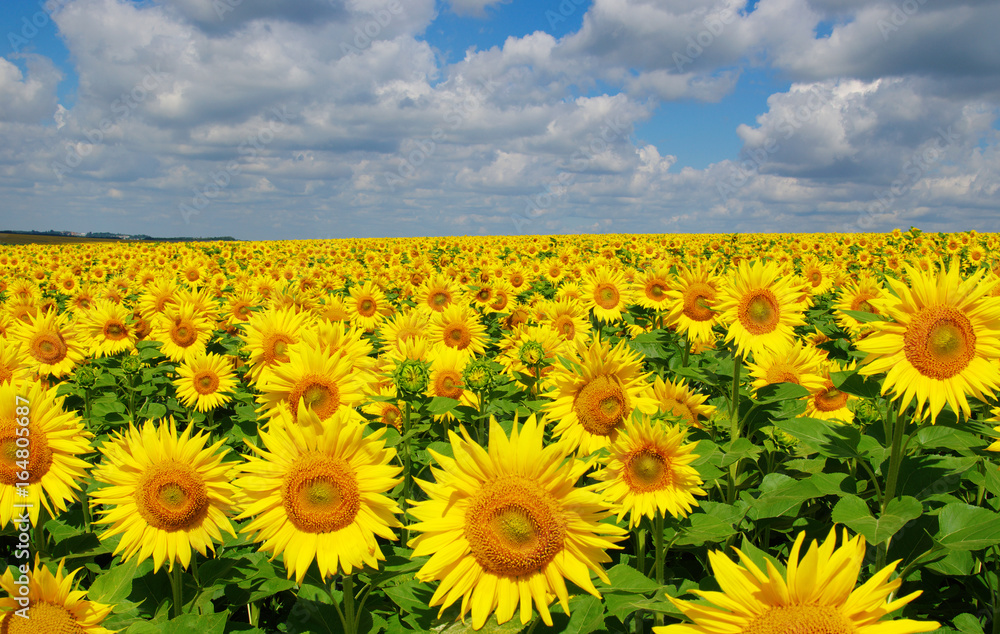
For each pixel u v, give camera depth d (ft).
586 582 9.19
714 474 14.79
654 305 32.78
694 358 24.48
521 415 20.34
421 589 11.69
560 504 9.39
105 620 11.79
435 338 27.43
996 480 13.46
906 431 14.40
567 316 33.01
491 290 43.06
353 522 10.91
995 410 15.53
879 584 6.99
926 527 13.46
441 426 21.53
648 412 15.55
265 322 20.83
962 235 91.66
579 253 86.79
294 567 10.78
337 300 39.17
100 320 32.09
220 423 26.35
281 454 11.01
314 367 15.74
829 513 16.88
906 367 12.01
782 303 18.65
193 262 75.51
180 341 31.73
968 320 11.77
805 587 6.97
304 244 145.28
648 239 136.87
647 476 13.37
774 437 17.33
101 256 91.86
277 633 14.85
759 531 15.78
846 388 14.07
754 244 104.73
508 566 9.30
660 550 13.66
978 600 12.96
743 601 7.11
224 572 13.38
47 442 13.97
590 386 15.57
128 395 26.09
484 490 9.63
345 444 10.91
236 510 12.52
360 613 12.08
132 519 12.32
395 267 68.13
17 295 51.47
